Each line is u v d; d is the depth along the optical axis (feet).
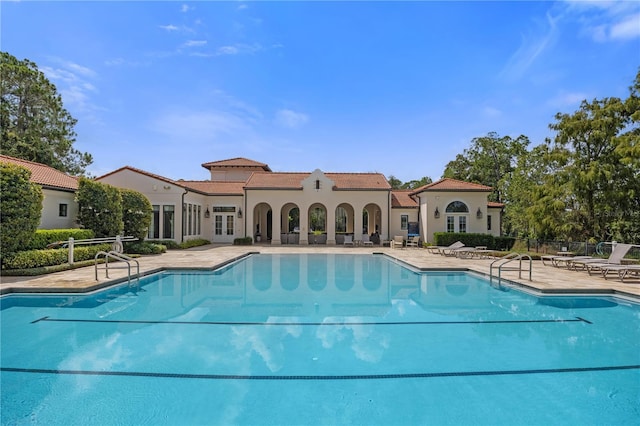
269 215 111.24
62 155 117.39
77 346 20.36
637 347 20.85
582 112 68.44
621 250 45.11
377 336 22.52
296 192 92.43
